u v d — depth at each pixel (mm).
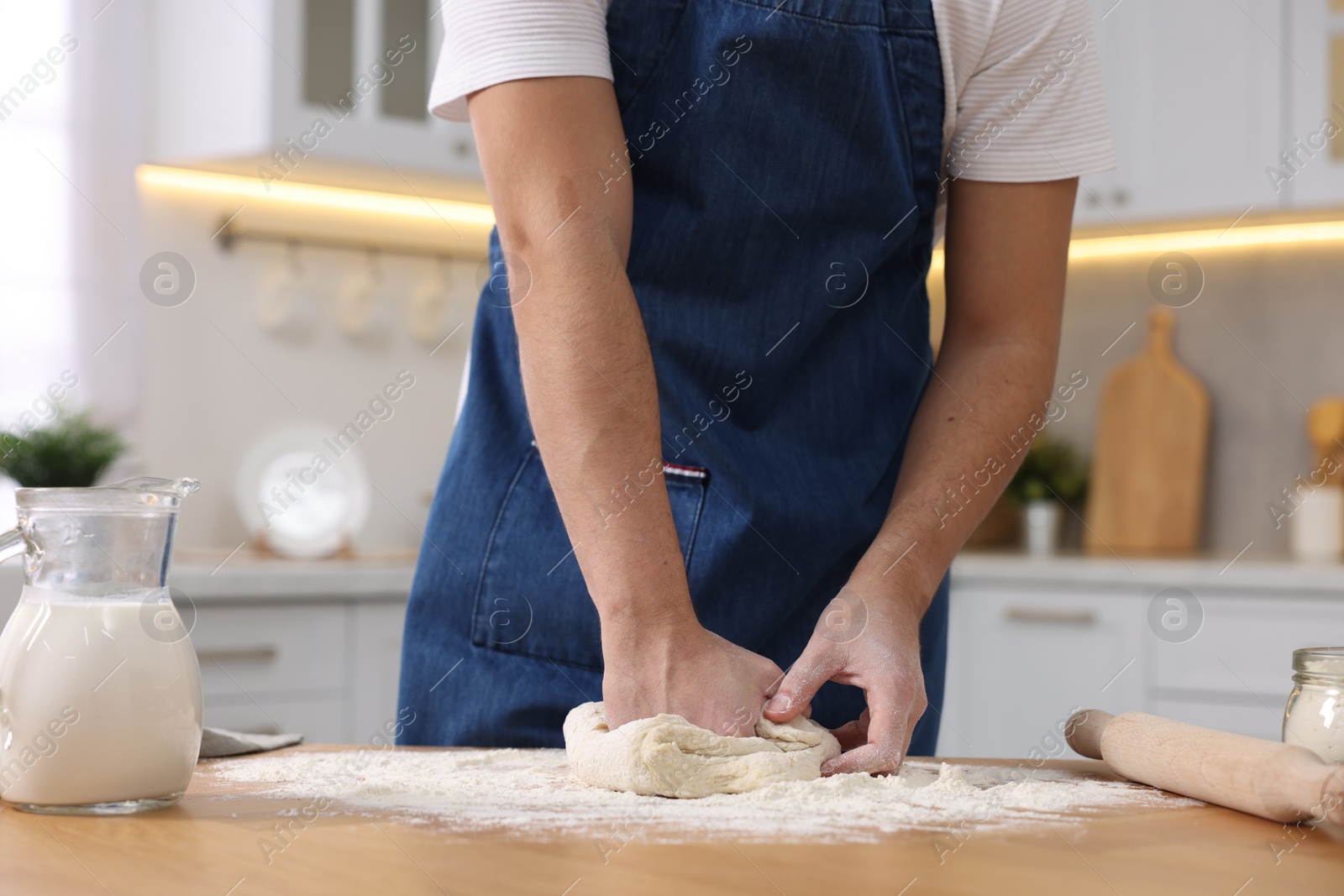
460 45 829
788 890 494
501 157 804
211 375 2629
